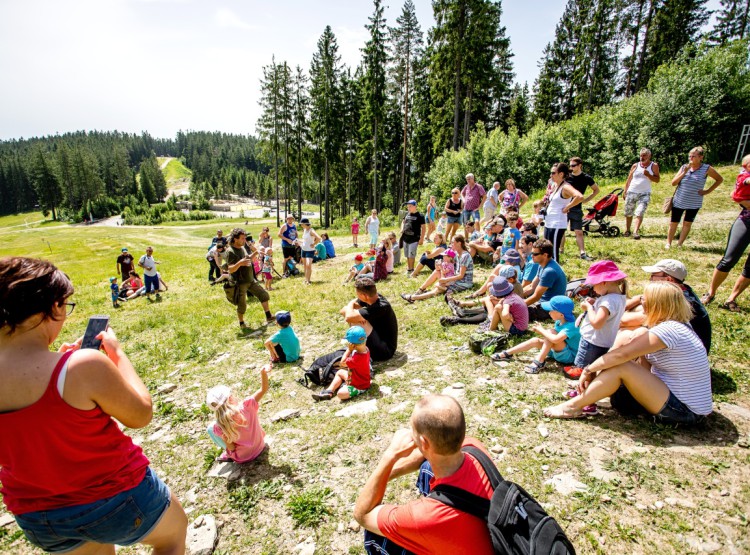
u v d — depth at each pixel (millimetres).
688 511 2762
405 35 40062
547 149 24734
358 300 5680
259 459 3914
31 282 1607
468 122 34344
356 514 2213
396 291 9234
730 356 4691
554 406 4023
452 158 27922
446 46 30656
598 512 2826
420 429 1897
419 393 4680
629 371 3516
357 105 49125
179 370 6602
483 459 2006
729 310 5848
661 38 37156
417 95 43969
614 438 3535
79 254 37281
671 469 3123
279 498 3410
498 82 34438
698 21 37562
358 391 4867
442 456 1901
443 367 5262
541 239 6246
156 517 2027
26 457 1657
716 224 11461
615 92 42969
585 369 3797
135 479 1922
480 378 4832
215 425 3801
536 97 47750
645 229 11656
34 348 1686
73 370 1653
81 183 122688
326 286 11148
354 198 61906
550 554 1606
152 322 9781
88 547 2051
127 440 1959
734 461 3135
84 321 11703
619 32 38812
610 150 21219
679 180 8844
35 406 1601
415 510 1908
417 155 48281
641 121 19750
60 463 1695
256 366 6277
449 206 12625
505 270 6230
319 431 4230
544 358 4840
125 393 1805
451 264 8383
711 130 18109
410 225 10906
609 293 4094
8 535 3496
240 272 7922
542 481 3152
